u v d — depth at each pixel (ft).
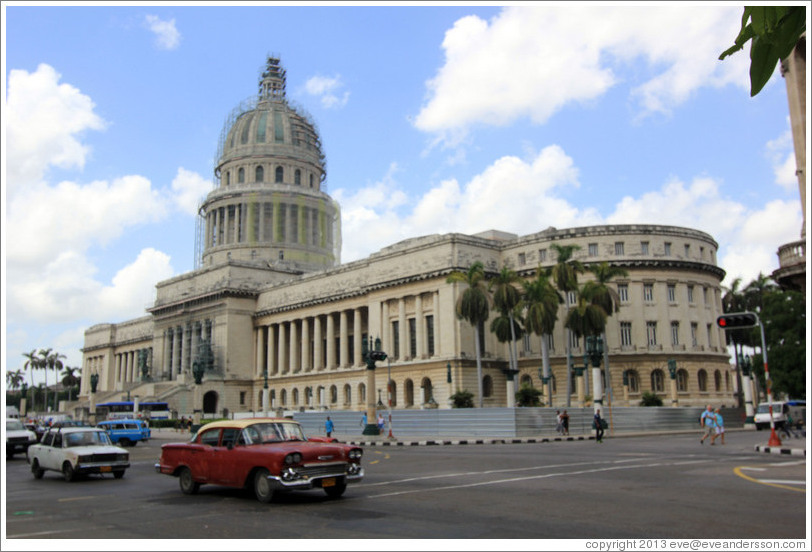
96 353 510.17
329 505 54.65
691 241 269.23
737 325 108.37
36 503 60.90
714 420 126.00
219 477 60.49
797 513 46.42
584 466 84.69
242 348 362.94
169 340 406.62
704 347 261.85
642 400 234.17
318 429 209.67
